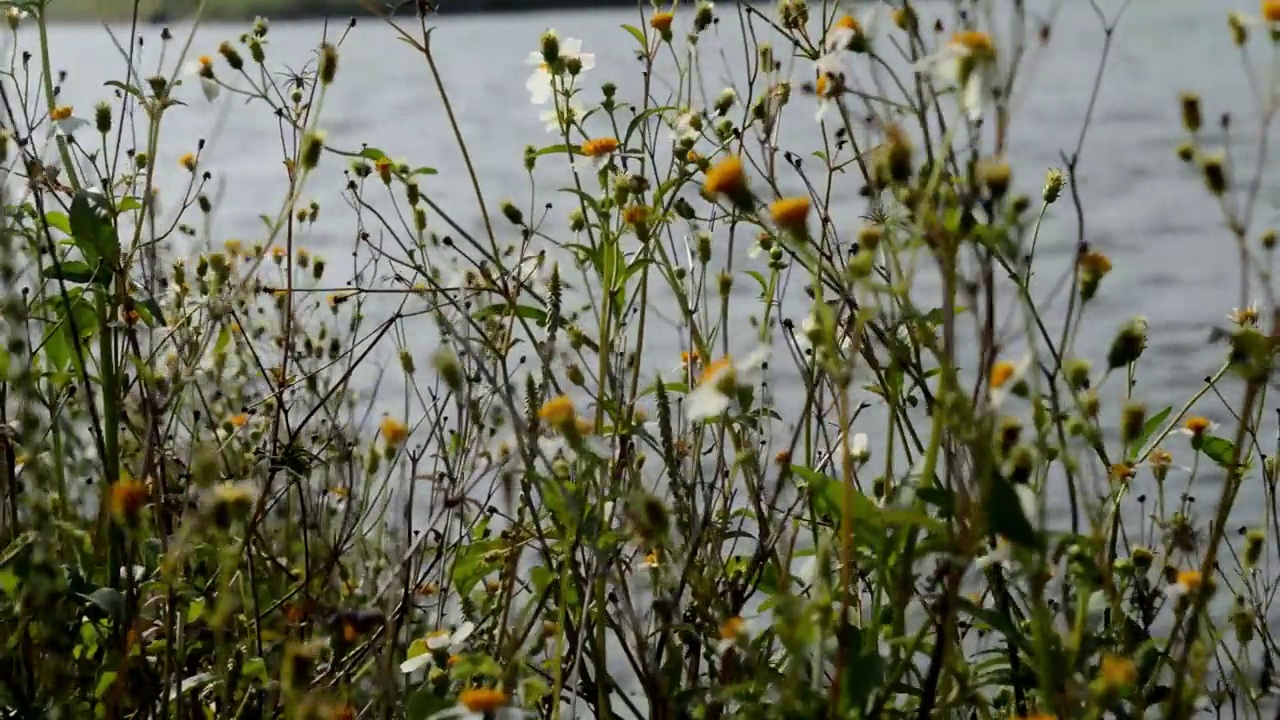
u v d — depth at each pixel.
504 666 1.87
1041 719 1.45
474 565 2.06
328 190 6.74
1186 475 3.48
